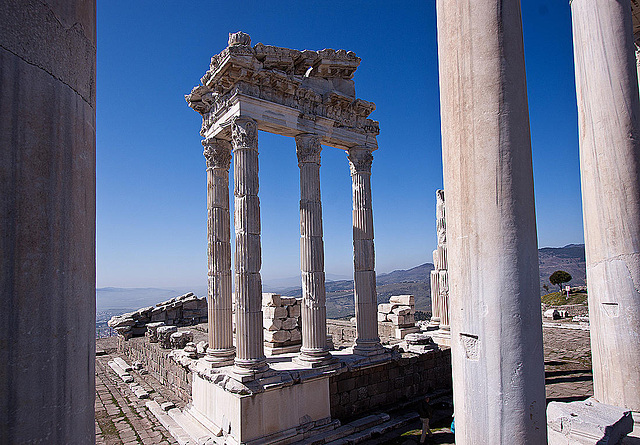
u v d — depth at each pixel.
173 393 17.30
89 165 2.81
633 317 6.88
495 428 4.27
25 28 2.34
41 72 2.41
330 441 12.01
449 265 4.89
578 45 7.67
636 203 6.96
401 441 12.00
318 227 14.24
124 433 13.20
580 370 17.78
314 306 13.64
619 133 7.06
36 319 2.30
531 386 4.29
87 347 2.69
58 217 2.46
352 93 16.22
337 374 13.39
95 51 2.99
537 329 4.41
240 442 11.05
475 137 4.55
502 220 4.41
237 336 12.41
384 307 21.80
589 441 6.05
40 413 2.29
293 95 14.27
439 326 19.44
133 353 24.67
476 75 4.58
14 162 2.25
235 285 12.61
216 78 13.26
